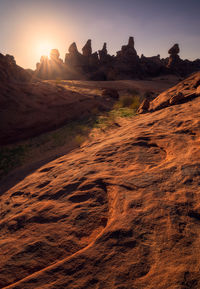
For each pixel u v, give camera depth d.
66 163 6.38
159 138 5.48
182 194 3.15
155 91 40.00
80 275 2.17
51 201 4.16
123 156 5.10
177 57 82.50
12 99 16.16
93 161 5.42
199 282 1.87
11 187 7.05
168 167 3.99
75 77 69.62
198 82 10.26
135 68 78.06
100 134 11.95
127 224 2.79
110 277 2.08
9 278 2.44
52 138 14.20
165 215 2.81
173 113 7.41
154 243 2.42
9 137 14.78
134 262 2.21
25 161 11.47
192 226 2.57
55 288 2.05
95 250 2.46
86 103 20.62
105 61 78.94
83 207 3.59
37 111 16.77
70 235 3.02
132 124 8.63
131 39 81.00
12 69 18.30
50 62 74.44
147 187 3.51
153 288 1.89
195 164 3.82
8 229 3.66
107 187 3.90
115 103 23.14
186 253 2.21
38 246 2.92
